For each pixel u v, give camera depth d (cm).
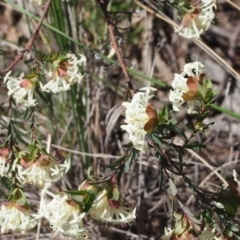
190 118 70
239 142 69
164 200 62
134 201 63
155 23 73
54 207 40
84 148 63
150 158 62
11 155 44
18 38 77
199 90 42
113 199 41
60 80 44
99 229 61
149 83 66
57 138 65
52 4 57
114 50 49
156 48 72
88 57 63
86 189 41
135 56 72
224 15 83
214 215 47
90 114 63
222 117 70
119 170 41
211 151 69
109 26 49
